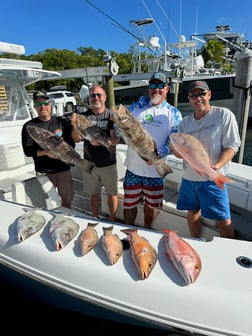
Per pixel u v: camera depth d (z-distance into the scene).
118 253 1.38
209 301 1.17
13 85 3.58
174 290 1.23
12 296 2.02
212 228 2.13
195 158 1.70
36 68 3.51
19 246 1.56
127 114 1.83
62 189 2.62
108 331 1.73
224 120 1.84
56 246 1.48
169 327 1.20
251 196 2.16
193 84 1.91
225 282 1.23
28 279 1.59
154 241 1.49
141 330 1.55
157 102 2.29
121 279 1.30
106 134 2.40
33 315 2.03
